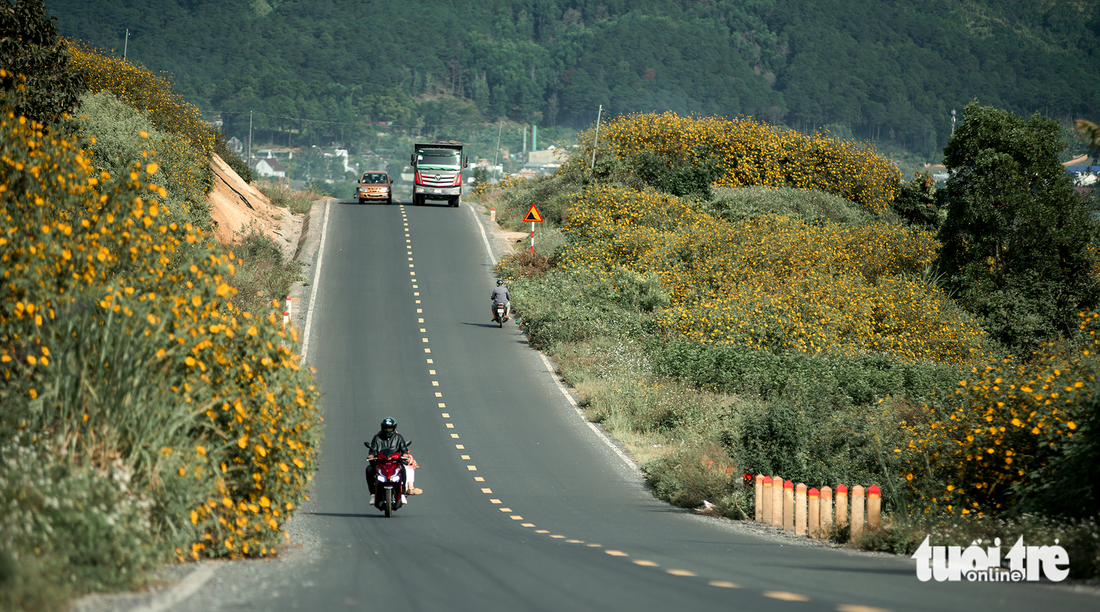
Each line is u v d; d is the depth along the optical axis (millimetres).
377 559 20891
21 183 21484
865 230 91250
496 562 20281
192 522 19141
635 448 50406
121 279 20328
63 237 20344
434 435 50750
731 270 80375
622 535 29000
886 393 53125
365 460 45719
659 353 65438
